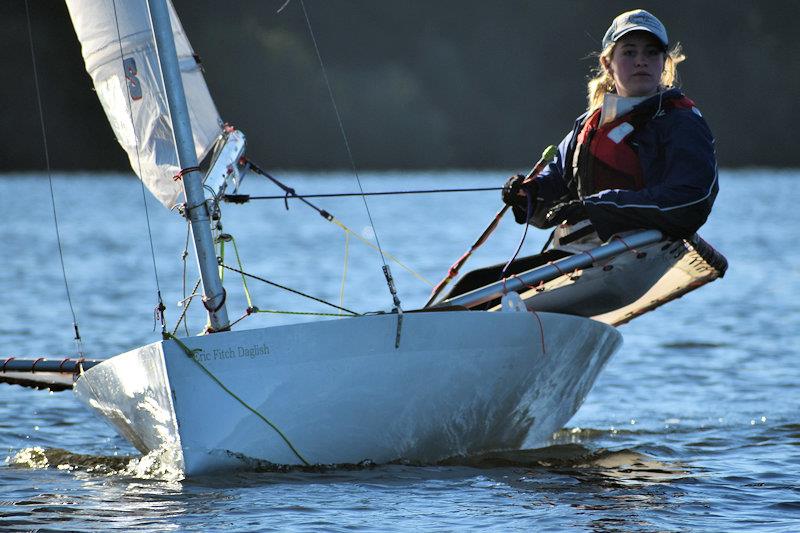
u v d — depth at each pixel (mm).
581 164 24578
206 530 18047
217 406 20203
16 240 91812
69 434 27219
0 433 27109
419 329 21062
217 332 20516
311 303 54156
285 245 89812
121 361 20984
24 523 18578
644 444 25969
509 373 22281
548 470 22766
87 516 18984
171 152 23828
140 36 23844
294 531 17969
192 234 21516
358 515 18859
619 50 24422
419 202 167000
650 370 37250
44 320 47531
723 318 50469
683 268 25812
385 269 21203
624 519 18797
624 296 25141
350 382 20828
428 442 22391
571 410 25547
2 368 24125
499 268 24844
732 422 28766
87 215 125000
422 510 19219
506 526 18297
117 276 66875
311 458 21359
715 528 18312
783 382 35031
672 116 23609
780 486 21469
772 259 79062
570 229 24625
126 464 23578
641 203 22734
